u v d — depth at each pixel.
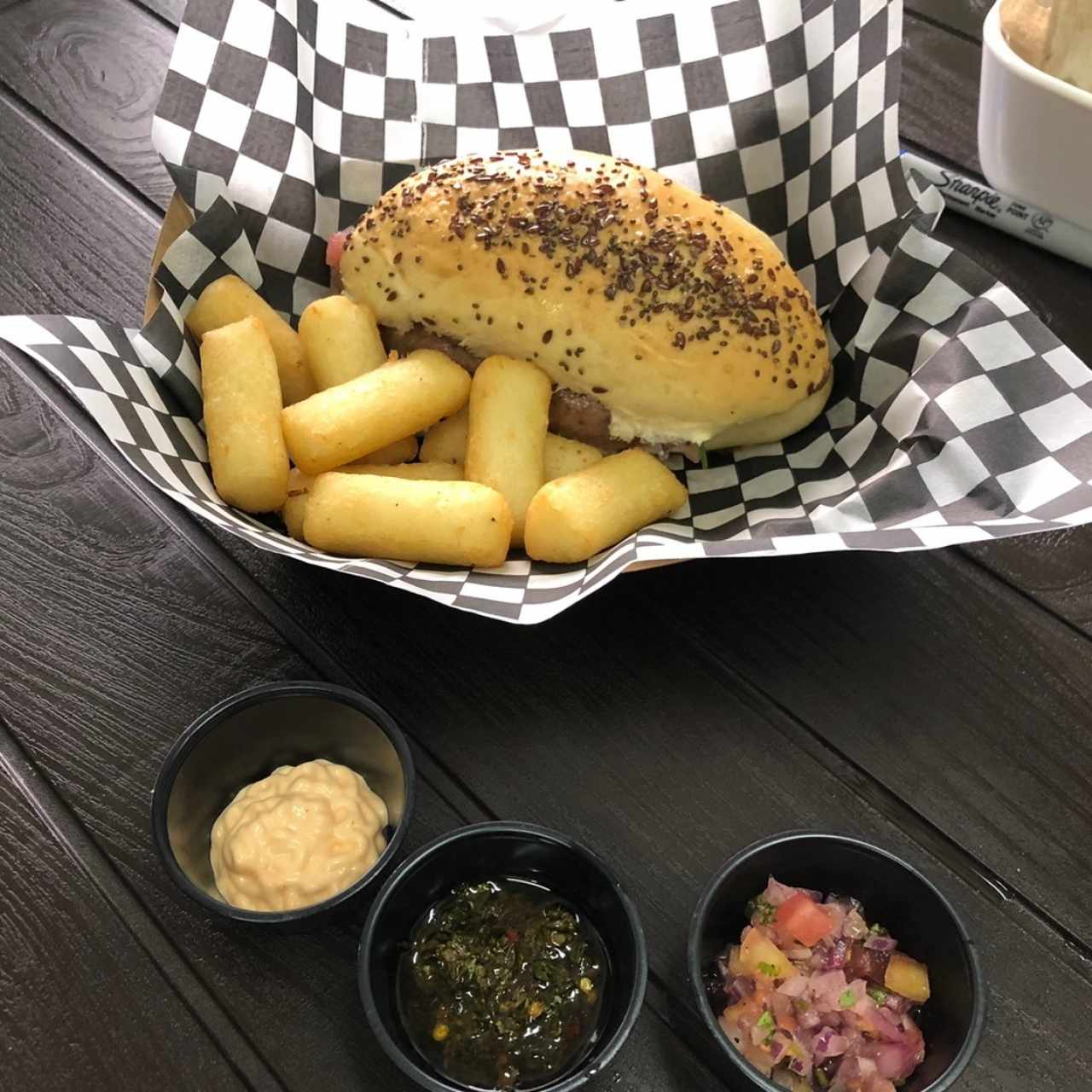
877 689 0.86
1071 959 0.74
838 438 1.02
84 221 1.17
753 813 0.81
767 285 0.98
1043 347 0.92
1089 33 0.98
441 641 0.89
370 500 0.87
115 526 0.95
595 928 0.74
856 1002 0.68
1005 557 0.93
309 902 0.71
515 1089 0.67
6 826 0.80
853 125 1.03
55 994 0.73
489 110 1.13
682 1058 0.70
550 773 0.82
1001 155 1.09
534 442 0.96
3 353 1.06
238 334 0.92
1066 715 0.85
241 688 0.86
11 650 0.88
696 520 0.98
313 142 1.09
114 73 1.33
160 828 0.71
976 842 0.79
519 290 0.96
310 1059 0.71
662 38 1.10
